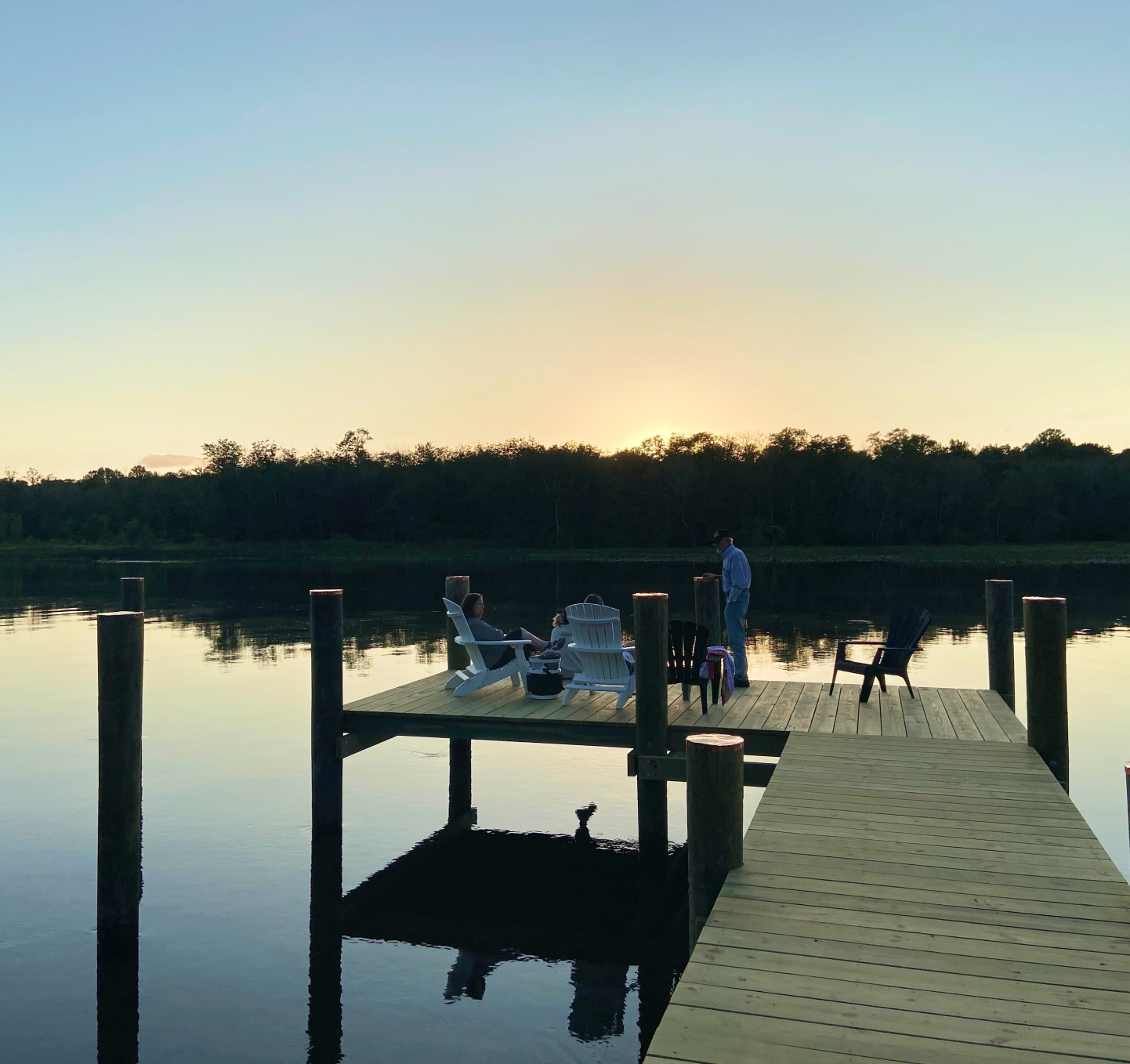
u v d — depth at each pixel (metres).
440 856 8.81
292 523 100.31
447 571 60.97
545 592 38.03
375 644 22.48
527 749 13.45
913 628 9.80
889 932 4.21
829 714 8.94
